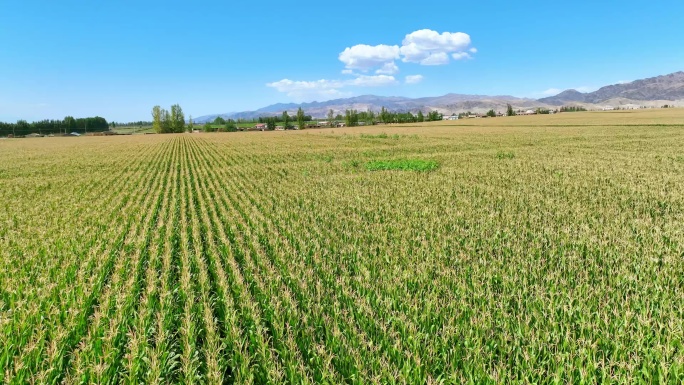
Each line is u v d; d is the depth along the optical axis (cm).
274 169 2542
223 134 10538
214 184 2017
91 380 411
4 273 748
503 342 430
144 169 2897
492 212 1139
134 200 1612
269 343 485
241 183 1988
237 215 1239
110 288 665
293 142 5466
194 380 418
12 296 623
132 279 677
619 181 1652
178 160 3547
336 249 836
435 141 4550
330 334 473
